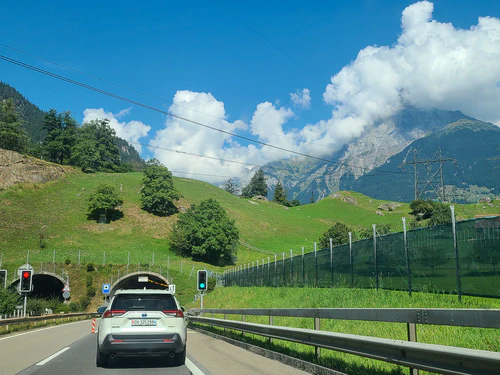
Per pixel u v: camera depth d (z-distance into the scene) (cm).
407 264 1873
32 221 10869
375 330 1279
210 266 9638
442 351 589
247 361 1222
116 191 13588
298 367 1070
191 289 7512
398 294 1853
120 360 1284
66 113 16875
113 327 1097
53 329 3014
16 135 14850
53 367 1138
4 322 2438
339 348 903
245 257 10956
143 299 1152
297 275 3234
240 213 15138
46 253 9069
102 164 17338
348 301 2025
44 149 16562
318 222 16025
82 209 12094
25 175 12731
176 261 9519
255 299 3353
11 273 7231
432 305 1534
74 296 7262
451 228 1623
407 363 675
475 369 546
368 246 2255
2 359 1302
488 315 579
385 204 18175
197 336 2205
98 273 7769
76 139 16700
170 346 1099
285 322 1930
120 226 11462
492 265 1427
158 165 12962
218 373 1024
